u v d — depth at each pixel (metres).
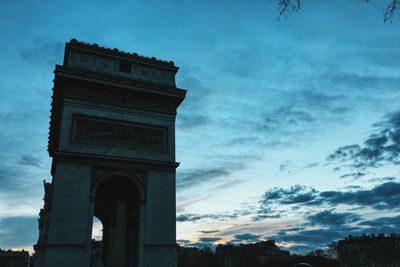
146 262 57.88
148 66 71.06
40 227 63.00
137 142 64.25
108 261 69.75
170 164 64.75
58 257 52.84
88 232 56.03
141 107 66.75
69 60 64.50
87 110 62.34
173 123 68.44
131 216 68.00
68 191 56.47
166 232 60.75
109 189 68.50
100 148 60.91
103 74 63.94
